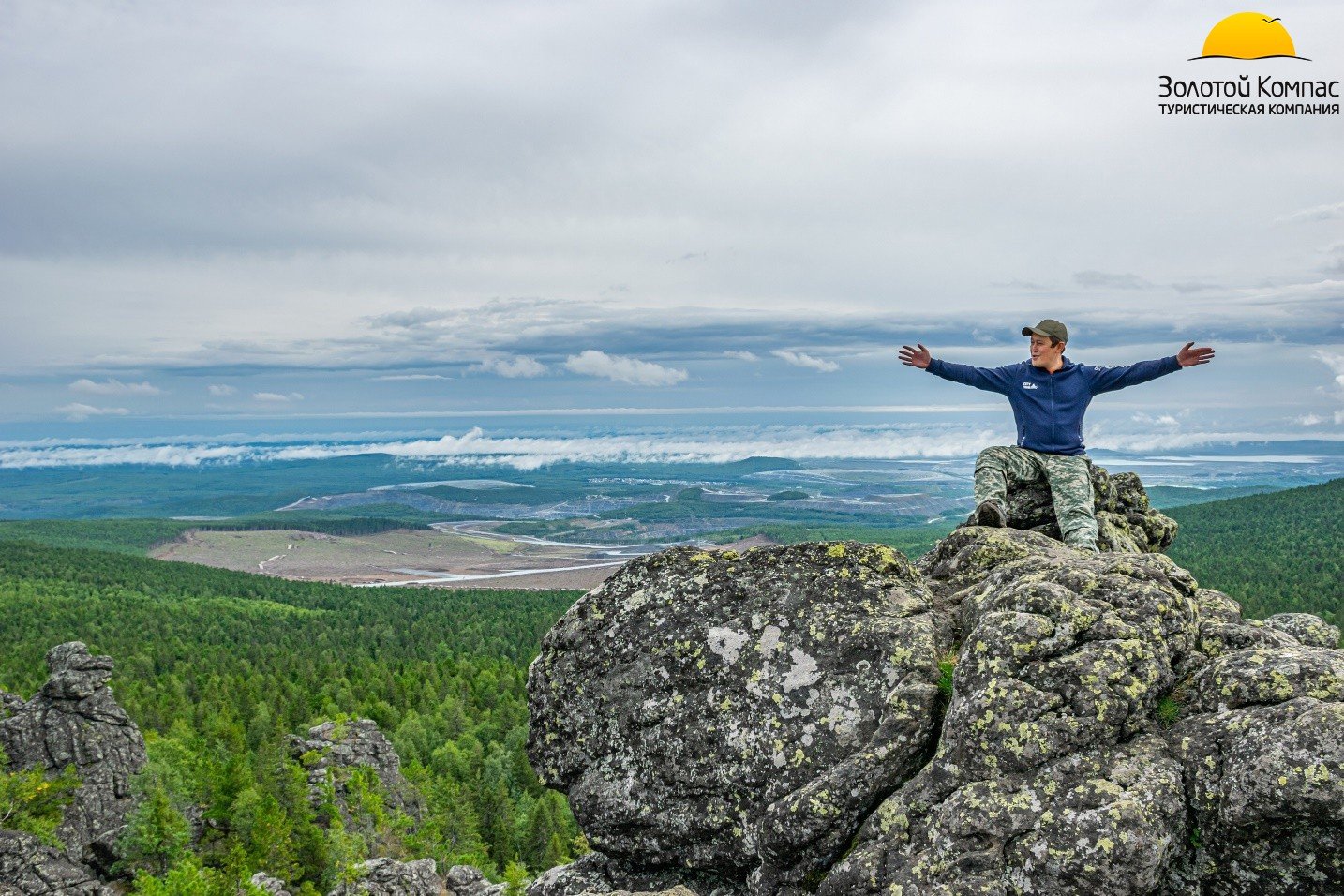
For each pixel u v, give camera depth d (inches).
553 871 428.5
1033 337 520.1
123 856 2723.9
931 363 543.2
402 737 5457.7
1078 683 311.9
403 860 3540.8
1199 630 341.7
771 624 397.4
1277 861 281.7
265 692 6225.4
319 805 3786.9
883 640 374.0
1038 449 521.0
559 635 430.3
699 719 388.8
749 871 375.6
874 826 323.6
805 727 368.5
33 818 2573.8
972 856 297.1
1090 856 279.7
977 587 402.6
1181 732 304.8
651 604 420.8
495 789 4357.8
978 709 316.8
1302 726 276.1
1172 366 492.7
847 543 414.9
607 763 406.3
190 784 3491.6
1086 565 362.6
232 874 2829.7
